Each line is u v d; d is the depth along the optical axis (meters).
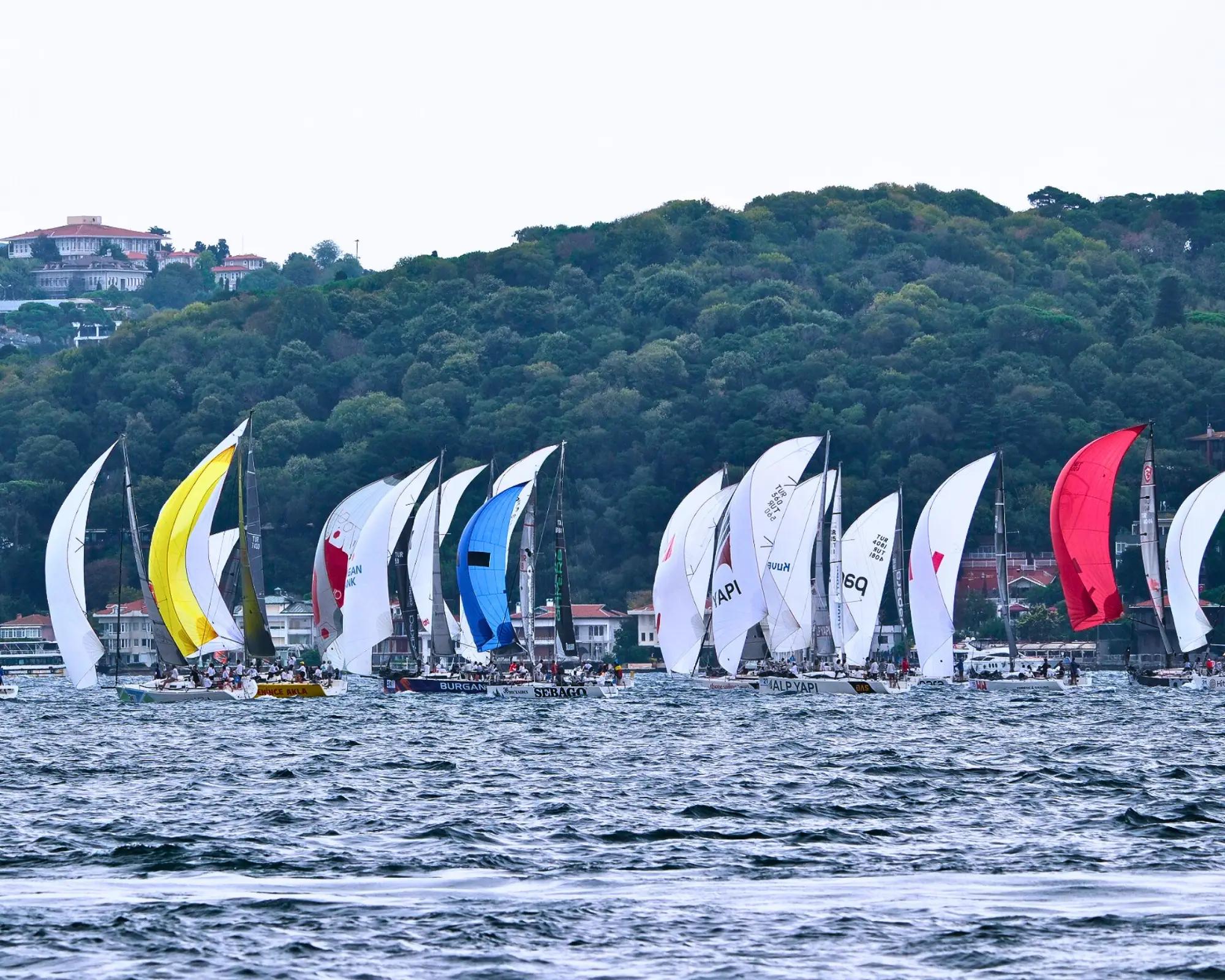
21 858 160.62
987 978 113.81
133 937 124.81
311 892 141.88
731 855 160.75
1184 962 116.69
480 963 117.88
